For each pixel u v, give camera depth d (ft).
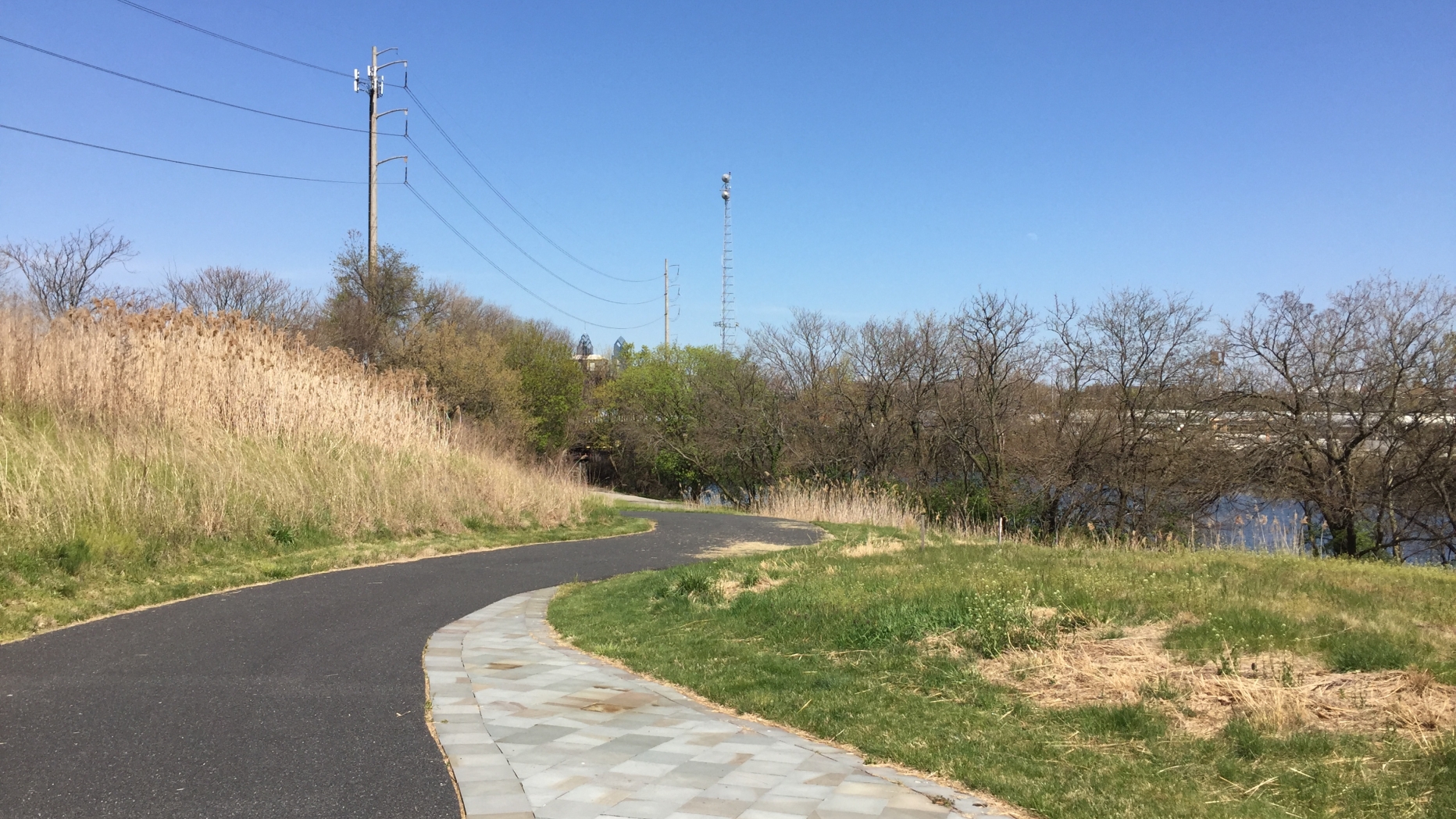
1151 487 107.04
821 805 14.94
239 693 21.50
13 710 19.43
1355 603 27.04
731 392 154.20
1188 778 15.93
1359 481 93.35
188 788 15.16
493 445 89.45
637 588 40.16
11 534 33.83
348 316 116.37
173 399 56.54
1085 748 17.74
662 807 14.73
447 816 14.21
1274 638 22.50
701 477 170.81
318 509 51.19
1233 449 100.22
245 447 55.57
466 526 60.80
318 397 66.54
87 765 16.14
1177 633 23.73
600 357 220.84
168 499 41.63
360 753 17.37
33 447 42.52
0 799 14.42
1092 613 26.13
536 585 42.83
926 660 24.52
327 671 24.22
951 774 16.52
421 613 33.88
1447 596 28.84
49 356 52.37
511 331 171.53
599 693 22.90
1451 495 89.76
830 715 20.54
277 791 15.15
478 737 18.65
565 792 15.42
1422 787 14.73
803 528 72.49
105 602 31.83
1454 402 87.51
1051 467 112.68
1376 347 91.45
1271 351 97.45
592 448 187.93
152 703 20.39
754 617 31.55
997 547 50.11
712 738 19.06
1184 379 106.73
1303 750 16.51
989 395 123.65
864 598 31.48
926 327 136.77
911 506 118.32
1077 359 114.52
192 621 30.35
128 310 61.62
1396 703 18.03
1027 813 14.76
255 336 68.74
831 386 147.74
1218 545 71.87
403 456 67.62
